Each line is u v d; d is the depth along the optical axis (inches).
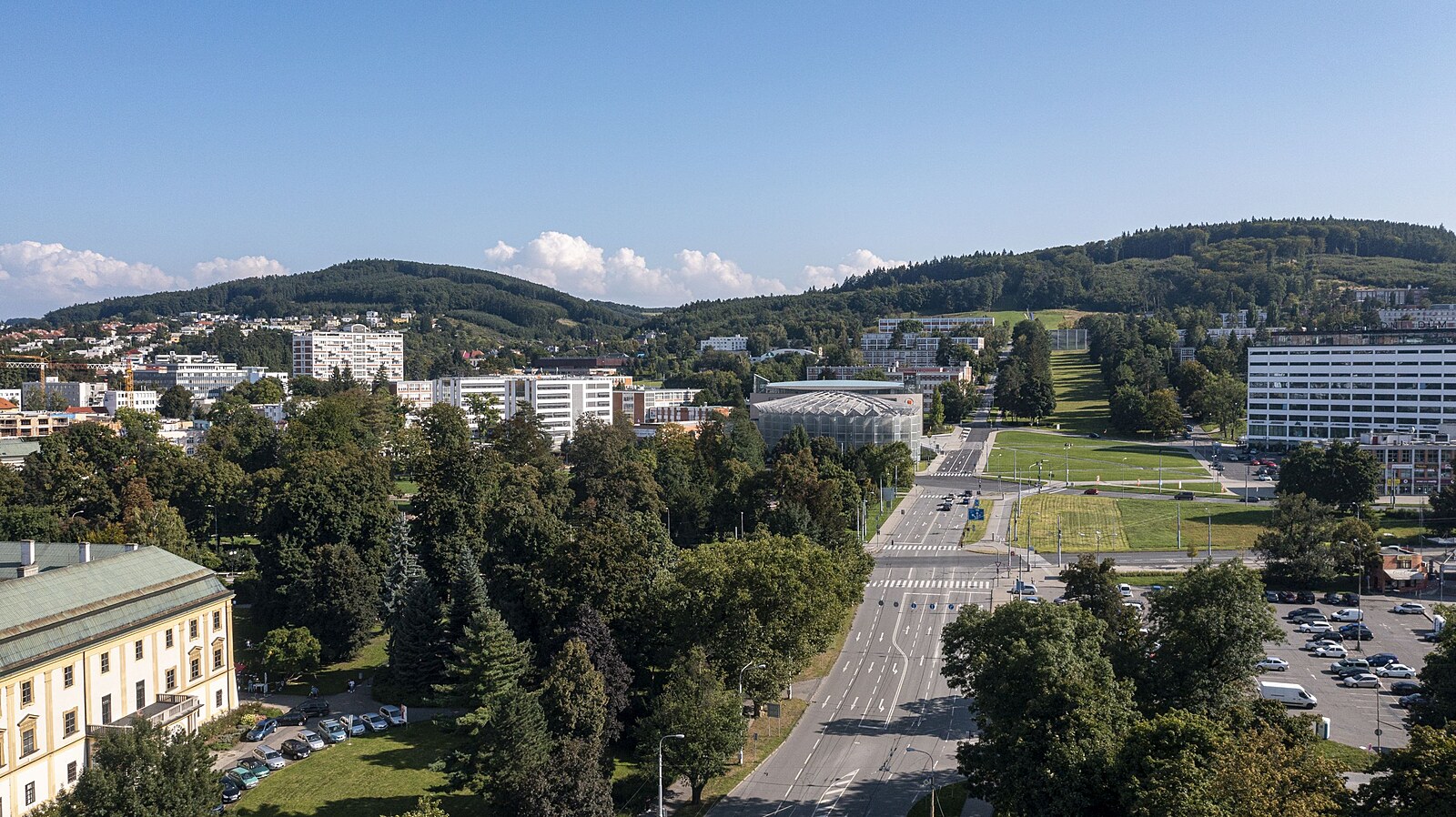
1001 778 3506.4
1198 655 3909.9
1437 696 4099.4
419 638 5438.0
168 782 3356.3
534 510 7170.3
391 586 6151.6
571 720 4183.1
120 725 4389.8
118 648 4564.5
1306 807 2662.4
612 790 4347.9
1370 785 2923.2
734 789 4343.0
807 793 4288.9
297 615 6053.2
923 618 6973.4
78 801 3280.0
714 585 5059.1
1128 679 3841.0
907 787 4340.6
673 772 4126.5
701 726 4128.9
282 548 6412.4
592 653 4694.9
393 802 4220.0
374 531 6978.4
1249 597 3914.9
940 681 5669.3
